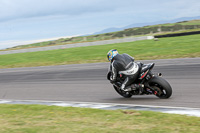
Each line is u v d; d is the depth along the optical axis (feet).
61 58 136.46
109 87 58.44
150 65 41.83
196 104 38.09
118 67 43.52
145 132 25.54
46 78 81.56
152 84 42.60
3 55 194.18
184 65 75.25
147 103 41.57
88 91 57.00
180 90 48.08
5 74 101.71
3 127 30.81
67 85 66.69
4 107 45.34
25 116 37.17
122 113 34.86
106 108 41.14
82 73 82.69
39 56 157.07
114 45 171.73
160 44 144.15
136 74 42.57
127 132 25.91
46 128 29.12
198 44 123.65
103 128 27.84
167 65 79.20
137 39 192.44
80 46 198.49
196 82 53.06
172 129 25.93
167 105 39.04
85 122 31.27
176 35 195.21
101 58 119.34
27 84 74.90
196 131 24.85
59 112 38.27
